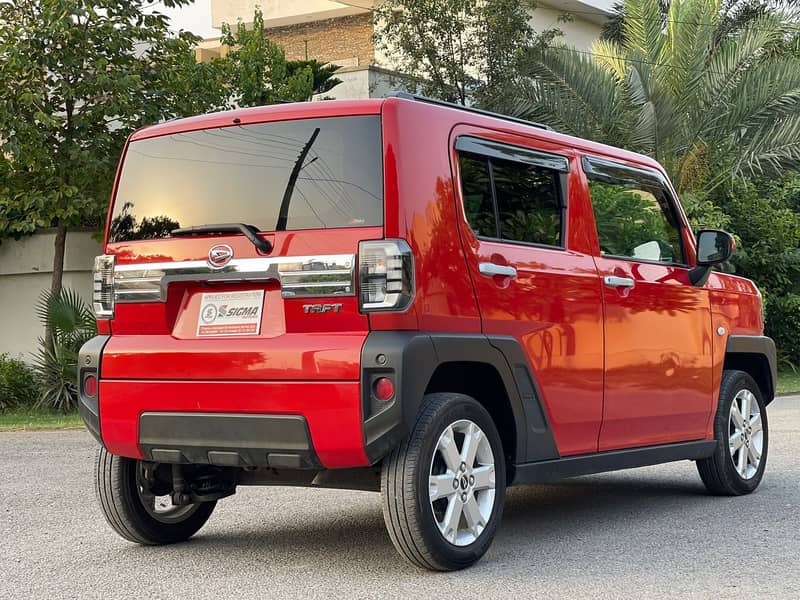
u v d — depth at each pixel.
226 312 5.25
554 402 5.75
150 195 5.57
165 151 5.57
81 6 16.33
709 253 7.02
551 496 7.66
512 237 5.61
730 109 22.55
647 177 6.95
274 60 19.91
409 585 4.94
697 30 22.81
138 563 5.56
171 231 5.44
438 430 5.04
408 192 5.00
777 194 25.53
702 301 7.12
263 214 5.20
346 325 4.93
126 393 5.40
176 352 5.25
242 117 5.37
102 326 5.62
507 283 5.47
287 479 5.64
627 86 22.09
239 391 5.07
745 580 4.99
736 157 22.72
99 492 5.80
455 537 5.13
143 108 16.50
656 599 4.66
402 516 4.94
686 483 8.11
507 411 5.54
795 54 24.59
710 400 7.19
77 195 16.59
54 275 16.94
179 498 5.74
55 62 16.11
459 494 5.16
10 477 8.79
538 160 5.92
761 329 8.01
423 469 4.95
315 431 4.90
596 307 6.08
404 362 4.79
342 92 25.16
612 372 6.19
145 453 5.41
